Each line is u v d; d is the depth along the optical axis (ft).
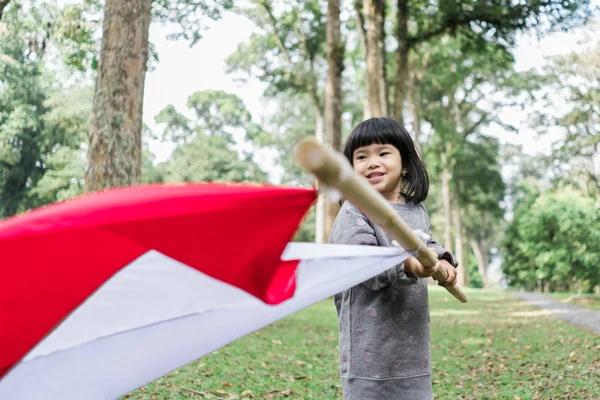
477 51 57.31
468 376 19.54
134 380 4.71
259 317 4.94
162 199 4.60
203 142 124.16
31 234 4.30
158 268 4.62
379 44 55.67
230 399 14.57
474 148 111.96
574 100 89.71
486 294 83.92
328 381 17.93
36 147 81.51
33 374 4.45
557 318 39.91
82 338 4.54
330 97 53.67
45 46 39.19
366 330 6.91
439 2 53.72
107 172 21.99
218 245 4.73
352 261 5.57
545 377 18.60
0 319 4.33
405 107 98.73
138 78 22.75
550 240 84.38
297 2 72.18
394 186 7.42
